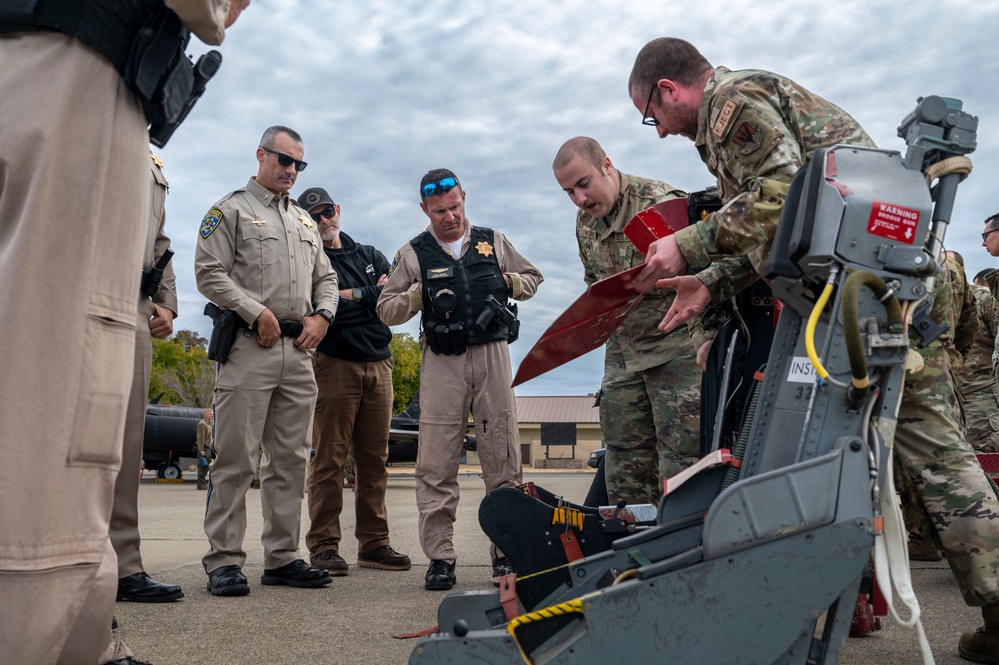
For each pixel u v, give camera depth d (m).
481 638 1.47
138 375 3.29
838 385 1.52
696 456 3.25
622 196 3.48
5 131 1.61
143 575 3.42
